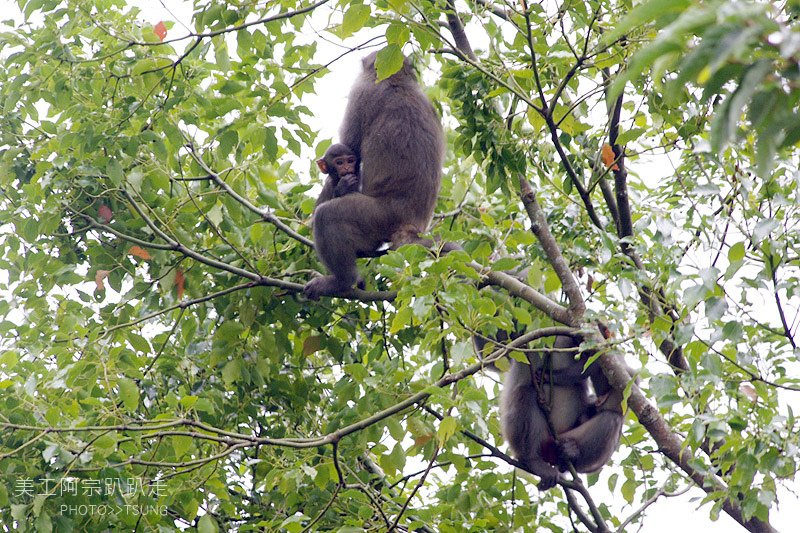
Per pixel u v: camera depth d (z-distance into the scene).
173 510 13.02
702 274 8.29
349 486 11.66
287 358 14.87
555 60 11.01
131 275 13.52
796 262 9.28
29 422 10.96
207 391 13.15
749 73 3.07
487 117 11.69
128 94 12.45
